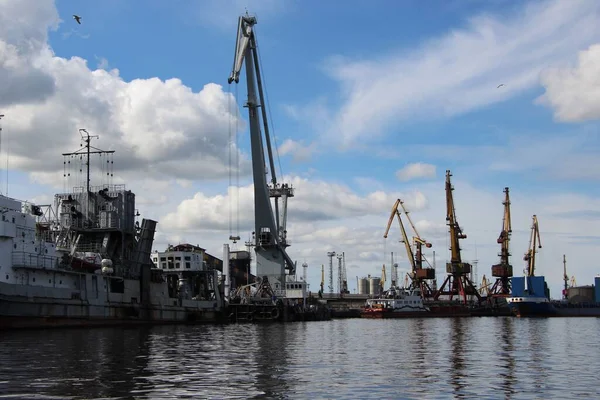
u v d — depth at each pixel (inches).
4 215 3157.0
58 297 3368.6
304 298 6368.1
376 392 1355.8
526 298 7504.9
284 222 6131.9
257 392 1338.6
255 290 5708.7
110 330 3383.4
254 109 5585.6
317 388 1398.9
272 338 3016.7
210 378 1521.9
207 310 4894.2
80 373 1553.9
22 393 1272.1
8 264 3152.1
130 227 4409.5
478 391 1380.4
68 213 4288.9
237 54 5442.9
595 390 1405.0
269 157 6107.3
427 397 1304.1
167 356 2010.3
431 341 2901.1
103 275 3806.6
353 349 2413.9
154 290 4340.6
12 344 2303.2
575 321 5807.1
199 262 5073.8
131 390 1331.2
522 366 1838.1
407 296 7780.5
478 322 5639.8
